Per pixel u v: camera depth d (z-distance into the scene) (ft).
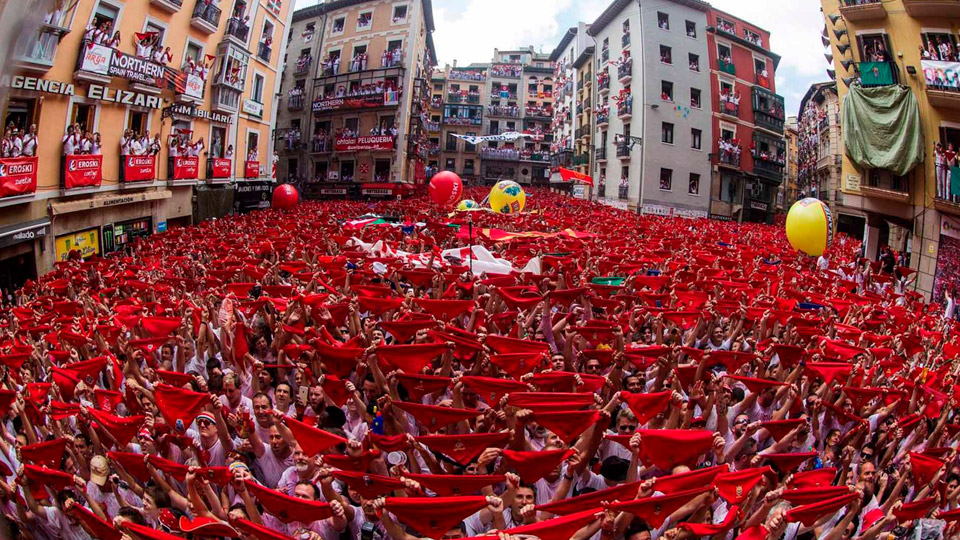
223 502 18.54
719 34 159.74
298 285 39.32
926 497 19.56
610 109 169.58
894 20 73.36
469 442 18.81
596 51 182.29
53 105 64.90
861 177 82.94
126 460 19.12
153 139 84.74
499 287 37.45
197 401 20.94
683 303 39.29
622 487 16.80
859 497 16.83
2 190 56.49
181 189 94.48
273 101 124.98
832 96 166.40
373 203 130.82
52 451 19.17
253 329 31.19
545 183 270.67
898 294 56.59
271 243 59.21
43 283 48.85
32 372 28.48
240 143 112.27
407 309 32.27
